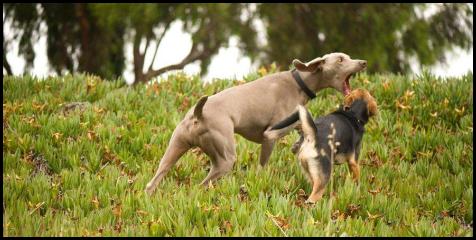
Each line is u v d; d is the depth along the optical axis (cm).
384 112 1241
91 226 820
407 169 1057
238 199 893
